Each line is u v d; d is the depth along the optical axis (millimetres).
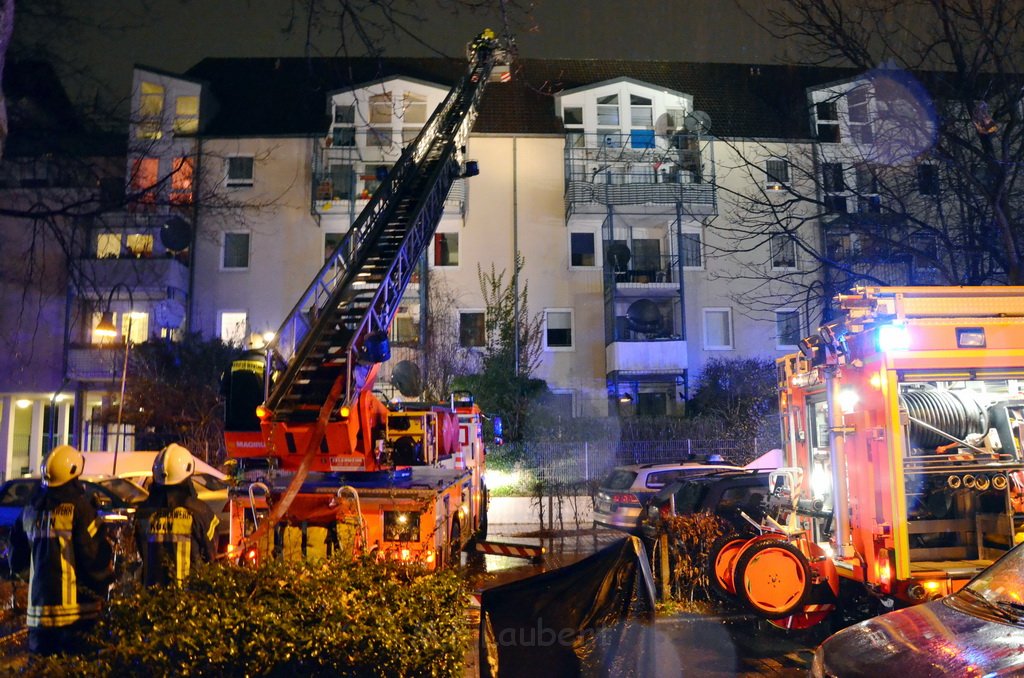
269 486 8555
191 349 24125
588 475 21109
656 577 8383
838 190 12055
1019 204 10875
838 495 6973
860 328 6621
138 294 26188
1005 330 6547
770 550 6832
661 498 10258
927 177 11133
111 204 12773
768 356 28328
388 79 28891
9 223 20969
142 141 16016
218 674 3852
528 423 22719
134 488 12391
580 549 14242
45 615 5203
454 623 4262
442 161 17328
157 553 5617
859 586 6832
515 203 29156
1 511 11055
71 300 25000
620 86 29828
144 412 22250
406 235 13984
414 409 11375
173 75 28641
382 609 4129
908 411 6758
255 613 3992
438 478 10281
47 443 27344
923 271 14711
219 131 28828
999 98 10094
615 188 28094
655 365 27453
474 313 28734
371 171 28641
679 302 28312
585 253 29516
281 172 28688
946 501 6734
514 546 11203
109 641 4066
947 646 4035
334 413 8828
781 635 7438
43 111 12258
